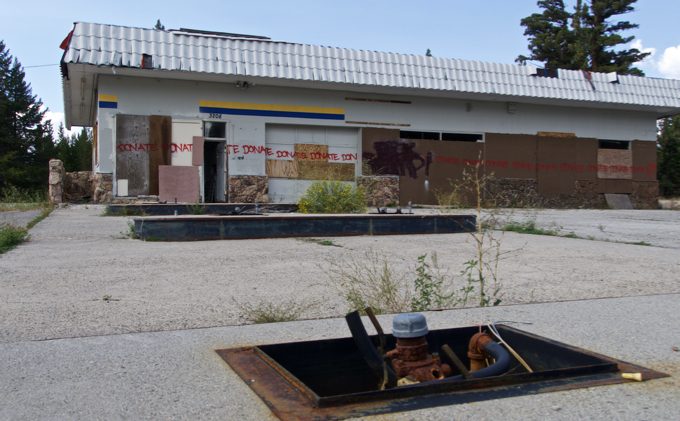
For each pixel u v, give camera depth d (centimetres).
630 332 408
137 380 310
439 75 2430
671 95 2794
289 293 575
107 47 2005
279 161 2345
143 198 2119
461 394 279
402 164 2480
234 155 2264
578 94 2625
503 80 2528
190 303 527
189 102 2202
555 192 2717
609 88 2694
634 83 2747
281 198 2339
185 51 2100
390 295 530
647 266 759
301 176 2369
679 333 407
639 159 2869
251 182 2278
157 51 2059
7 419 260
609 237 1171
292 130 2367
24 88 6850
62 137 7138
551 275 691
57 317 468
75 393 292
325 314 487
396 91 2420
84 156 6412
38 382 308
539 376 299
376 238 1103
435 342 357
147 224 1015
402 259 818
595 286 618
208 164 2389
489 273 704
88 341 390
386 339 351
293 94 2342
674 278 666
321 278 659
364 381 343
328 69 2267
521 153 2666
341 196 1708
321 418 252
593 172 2780
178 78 2162
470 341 345
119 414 265
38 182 5519
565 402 273
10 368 332
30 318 463
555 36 4425
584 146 2769
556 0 4456
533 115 2697
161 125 2159
